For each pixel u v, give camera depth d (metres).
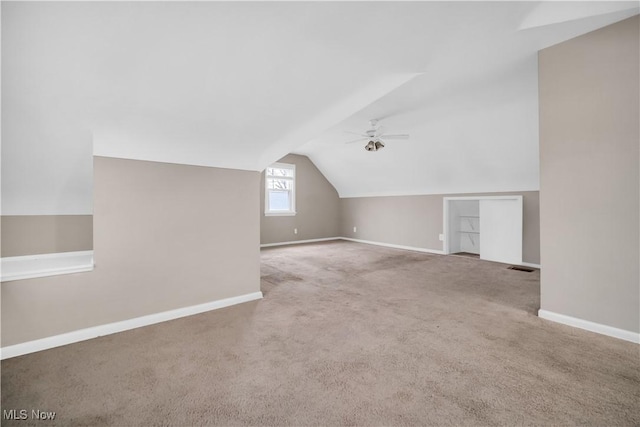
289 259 5.45
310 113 2.55
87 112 1.97
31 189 2.71
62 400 1.56
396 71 2.35
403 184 6.52
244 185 3.10
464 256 5.75
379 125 4.35
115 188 2.38
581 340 2.17
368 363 1.92
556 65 2.36
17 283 2.03
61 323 2.18
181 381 1.73
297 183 7.61
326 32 1.77
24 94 1.75
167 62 1.75
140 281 2.51
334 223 8.46
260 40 1.74
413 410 1.48
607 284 2.21
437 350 2.08
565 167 2.38
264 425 1.40
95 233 2.30
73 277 2.22
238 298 3.07
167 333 2.37
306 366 1.89
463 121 4.12
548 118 2.43
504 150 4.40
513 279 4.00
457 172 5.36
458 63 2.49
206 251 2.86
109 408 1.50
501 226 5.18
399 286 3.68
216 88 2.04
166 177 2.62
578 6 1.93
